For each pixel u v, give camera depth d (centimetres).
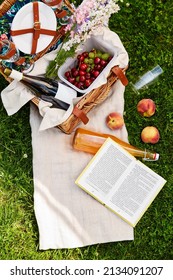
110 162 173
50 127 164
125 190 173
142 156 177
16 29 154
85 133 172
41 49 162
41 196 171
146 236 177
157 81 186
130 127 182
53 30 160
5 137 178
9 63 162
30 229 175
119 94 180
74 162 174
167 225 178
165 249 177
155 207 178
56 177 173
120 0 188
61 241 170
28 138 179
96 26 159
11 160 177
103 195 171
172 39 191
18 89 164
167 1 193
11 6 154
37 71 167
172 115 184
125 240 176
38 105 162
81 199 172
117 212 171
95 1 154
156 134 178
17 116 179
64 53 164
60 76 167
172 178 180
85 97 162
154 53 189
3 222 174
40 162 173
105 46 169
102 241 171
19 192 176
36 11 153
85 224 171
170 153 182
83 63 167
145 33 190
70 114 161
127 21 189
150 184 175
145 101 179
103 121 179
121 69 168
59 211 171
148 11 191
